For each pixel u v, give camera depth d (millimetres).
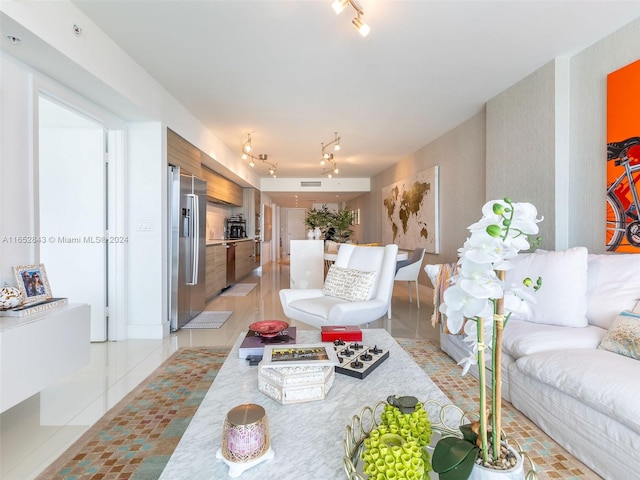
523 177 3199
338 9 1946
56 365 1897
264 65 2920
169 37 2486
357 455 941
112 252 3141
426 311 4363
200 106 3863
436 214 5230
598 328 1960
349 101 3756
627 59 2359
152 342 3123
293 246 4711
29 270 1999
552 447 1579
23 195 2012
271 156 6520
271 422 1116
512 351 1931
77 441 1620
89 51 2250
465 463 728
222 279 5570
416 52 2721
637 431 1220
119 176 3143
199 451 972
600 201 2574
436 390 1332
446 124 4602
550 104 2875
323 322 2521
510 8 2182
